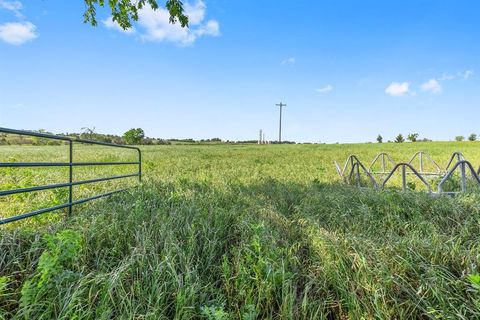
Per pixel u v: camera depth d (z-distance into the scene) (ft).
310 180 25.67
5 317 6.29
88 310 6.22
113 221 11.03
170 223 11.02
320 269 8.68
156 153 78.59
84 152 73.00
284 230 11.95
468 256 8.09
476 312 6.25
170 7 20.59
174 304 7.03
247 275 7.71
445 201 13.58
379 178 26.40
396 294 7.36
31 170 31.22
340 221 12.29
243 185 21.52
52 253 7.22
